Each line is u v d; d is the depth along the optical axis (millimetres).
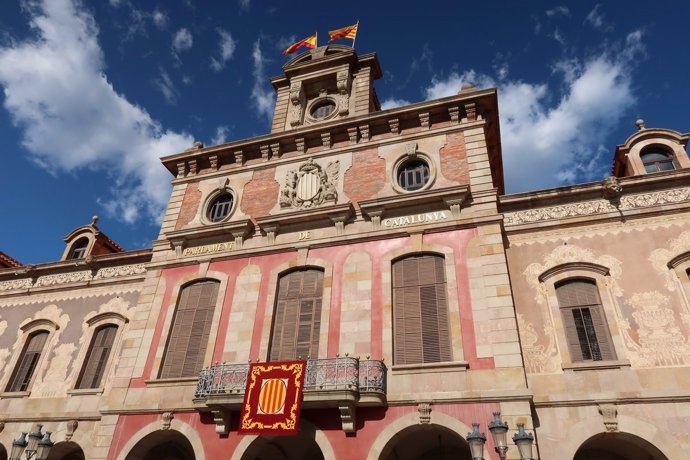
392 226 17203
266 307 16969
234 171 21266
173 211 21125
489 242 15727
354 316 15688
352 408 13547
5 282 23578
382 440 13211
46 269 22906
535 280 15570
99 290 21547
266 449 16609
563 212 16516
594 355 14039
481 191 16875
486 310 14539
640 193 16109
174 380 16250
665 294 14219
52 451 18125
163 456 17203
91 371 19297
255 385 14391
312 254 17656
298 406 13547
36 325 21531
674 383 12836
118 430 15844
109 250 25141
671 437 12148
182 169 22297
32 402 18969
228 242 19219
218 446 14555
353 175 19109
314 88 24016
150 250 21188
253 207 19922
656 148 17750
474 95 18688
